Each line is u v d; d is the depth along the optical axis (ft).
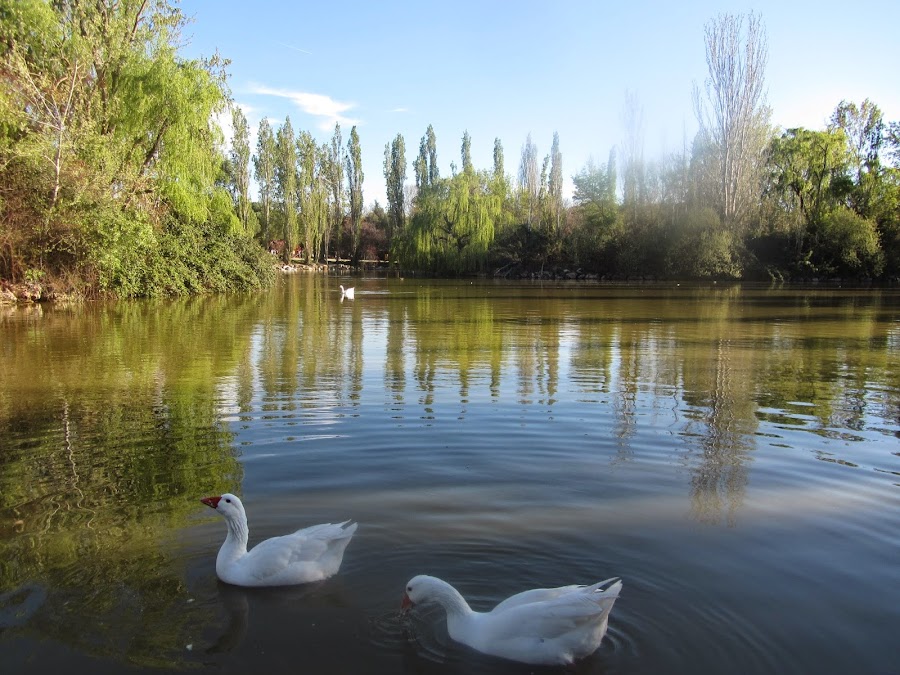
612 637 12.56
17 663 11.56
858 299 107.45
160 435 24.81
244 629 12.85
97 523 17.21
